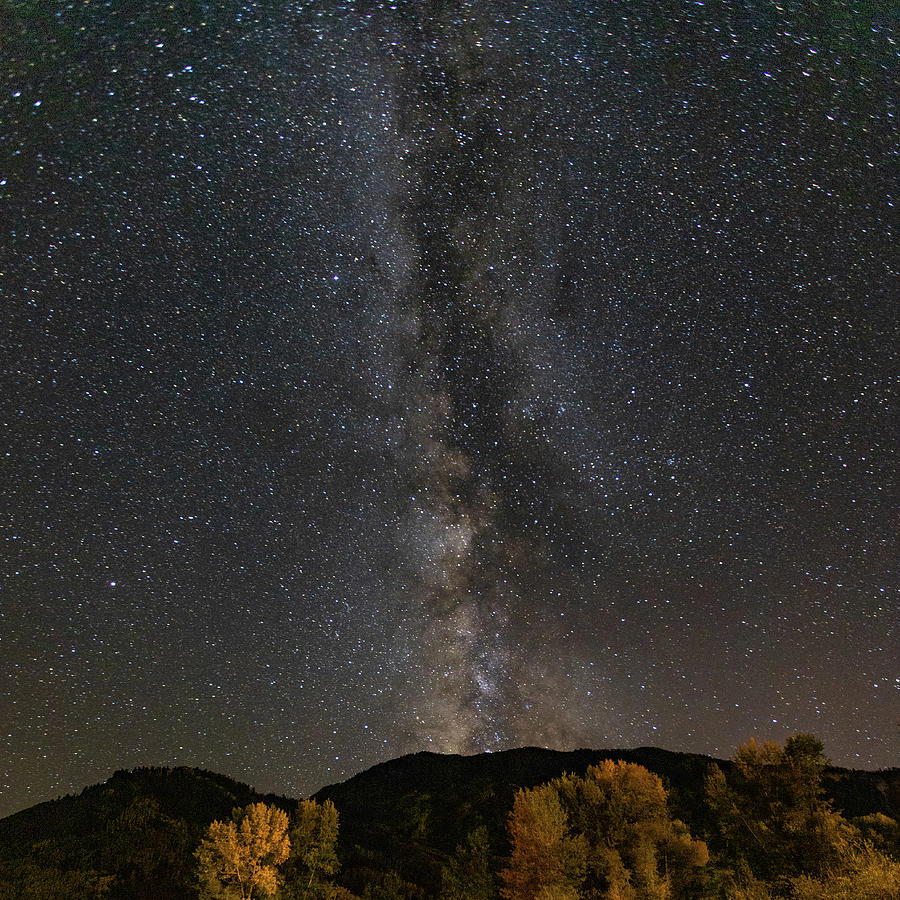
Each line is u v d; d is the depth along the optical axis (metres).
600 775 15.75
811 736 16.27
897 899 11.30
